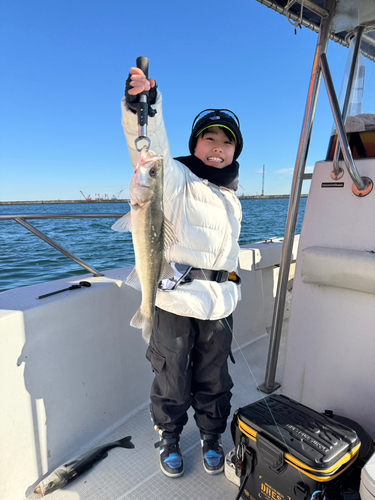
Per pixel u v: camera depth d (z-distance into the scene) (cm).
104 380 203
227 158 177
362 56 187
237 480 165
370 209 174
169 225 135
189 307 157
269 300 366
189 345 168
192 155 183
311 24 223
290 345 208
